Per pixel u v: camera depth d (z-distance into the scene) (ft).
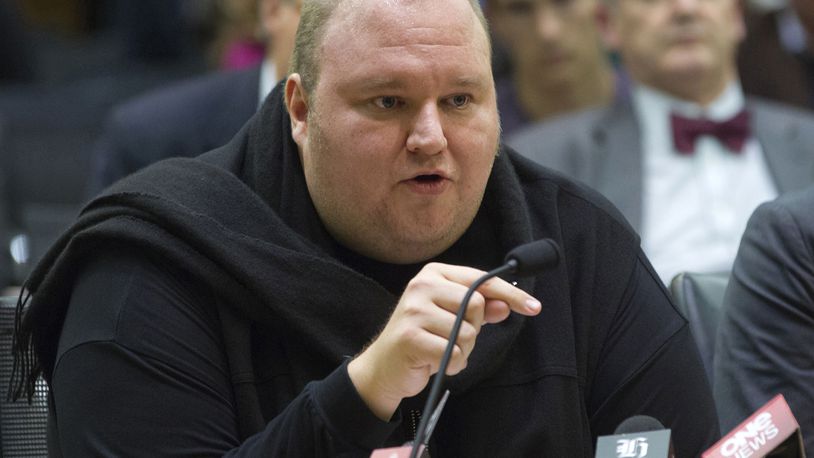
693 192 38.58
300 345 20.43
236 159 22.12
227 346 20.13
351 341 20.24
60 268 20.62
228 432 19.76
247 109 38.50
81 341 19.81
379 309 20.31
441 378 16.66
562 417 20.77
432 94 19.42
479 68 19.62
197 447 19.39
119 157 39.29
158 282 20.12
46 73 69.97
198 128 38.78
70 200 53.52
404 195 19.85
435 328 17.40
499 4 44.88
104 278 20.26
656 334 21.70
